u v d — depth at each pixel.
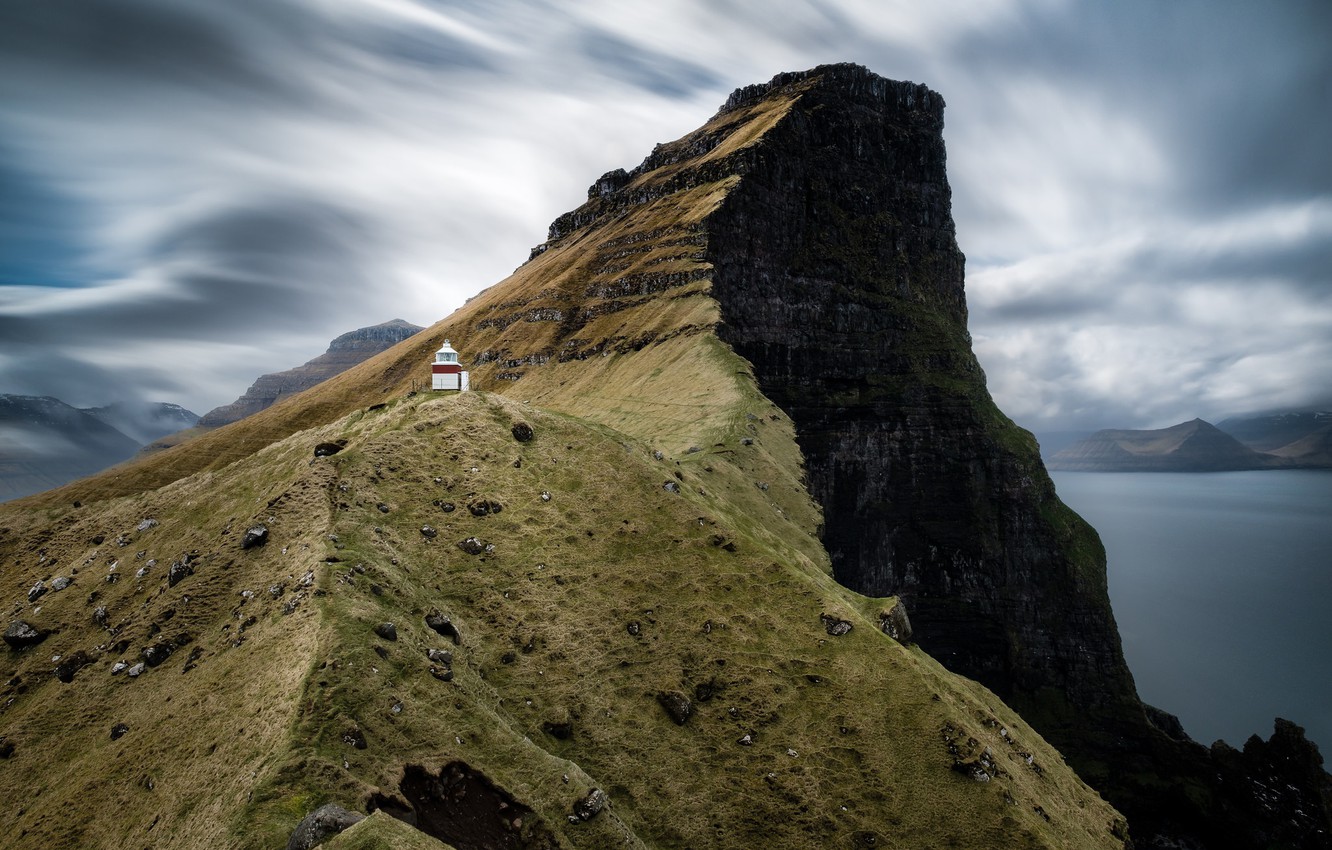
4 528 87.38
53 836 39.75
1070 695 184.12
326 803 34.94
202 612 54.19
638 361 171.75
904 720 57.25
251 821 33.38
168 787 39.34
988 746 56.66
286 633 47.12
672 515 73.25
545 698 54.53
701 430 123.50
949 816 51.53
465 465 73.06
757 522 86.62
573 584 64.38
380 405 84.75
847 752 55.16
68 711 49.94
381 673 44.06
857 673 60.62
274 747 37.72
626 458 79.06
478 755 43.00
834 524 180.50
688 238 194.12
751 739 55.47
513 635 58.41
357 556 55.25
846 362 199.38
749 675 59.78
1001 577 190.12
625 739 53.69
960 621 187.88
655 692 57.66
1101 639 187.12
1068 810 60.91
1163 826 152.38
